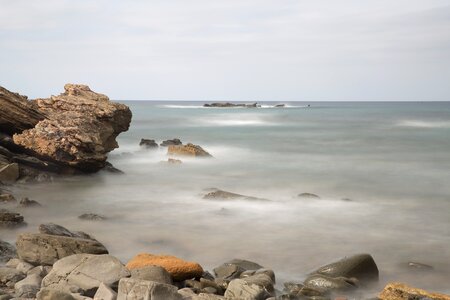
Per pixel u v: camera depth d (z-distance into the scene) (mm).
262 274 10305
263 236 14664
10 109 25109
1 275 9602
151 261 10336
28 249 10969
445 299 9266
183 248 13320
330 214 17844
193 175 28000
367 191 23406
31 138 24062
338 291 10094
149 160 34188
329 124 80438
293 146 45781
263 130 66625
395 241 14375
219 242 13922
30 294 8398
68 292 8250
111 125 29328
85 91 30828
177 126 74812
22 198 18016
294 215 17516
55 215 16891
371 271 11133
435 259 12711
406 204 20141
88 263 9359
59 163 24250
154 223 16016
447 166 32812
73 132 24859
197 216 17125
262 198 20000
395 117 103312
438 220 17203
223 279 10422
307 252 13109
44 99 28812
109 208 18391
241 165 32562
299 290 9883
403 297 9422
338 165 33125
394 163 34250
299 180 26672
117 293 8180
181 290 8953
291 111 146000
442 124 78188
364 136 56812
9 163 22016
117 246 13336
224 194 20219
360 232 15375
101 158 25453
